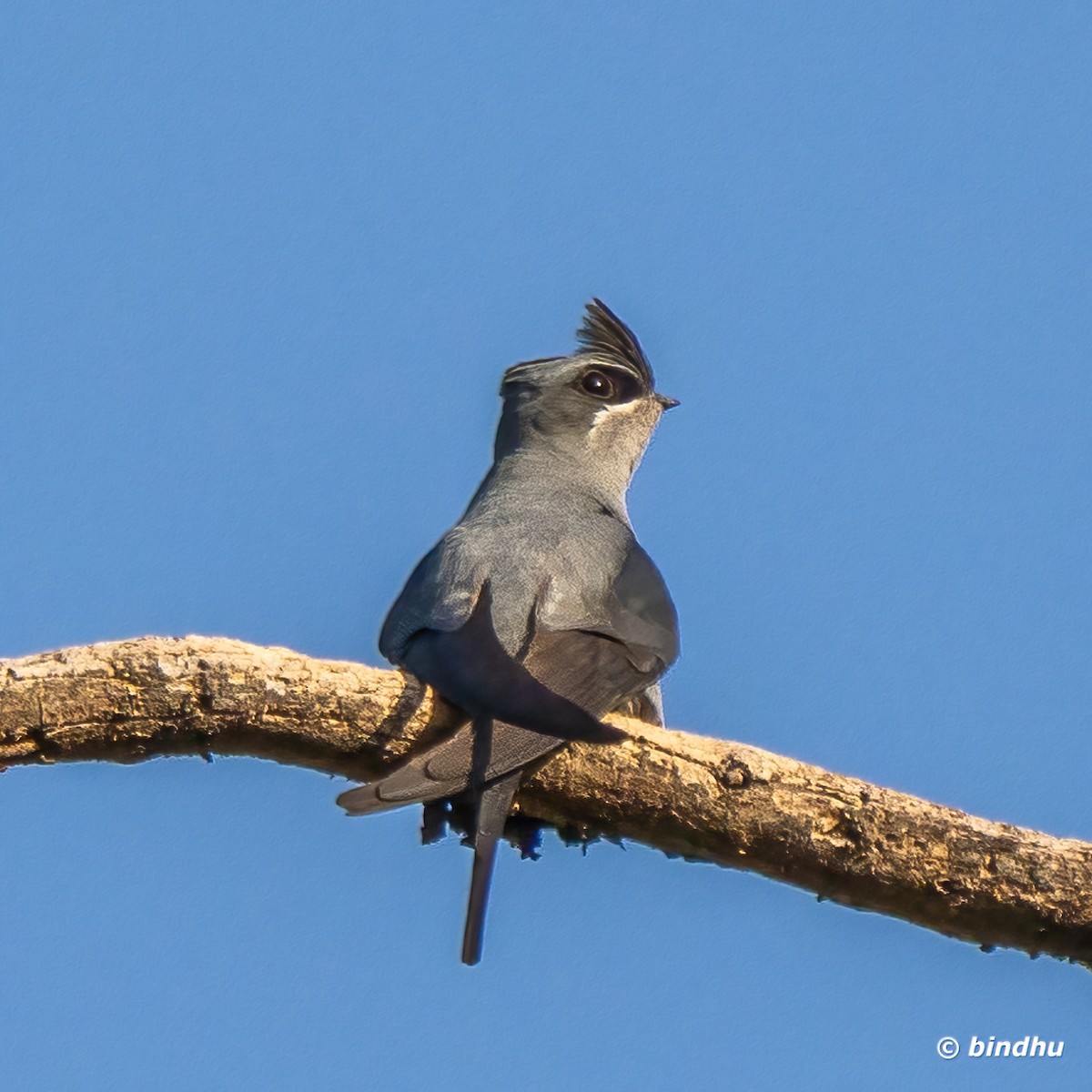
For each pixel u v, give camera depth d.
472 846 11.62
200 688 10.89
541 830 11.94
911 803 11.29
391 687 11.30
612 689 11.93
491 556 13.04
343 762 11.41
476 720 10.91
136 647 10.90
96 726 10.84
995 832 11.23
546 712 10.63
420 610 12.63
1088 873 11.15
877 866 11.24
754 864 11.55
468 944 10.37
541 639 12.35
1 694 10.64
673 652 12.80
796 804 11.30
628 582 13.26
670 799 11.37
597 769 11.39
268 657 11.11
